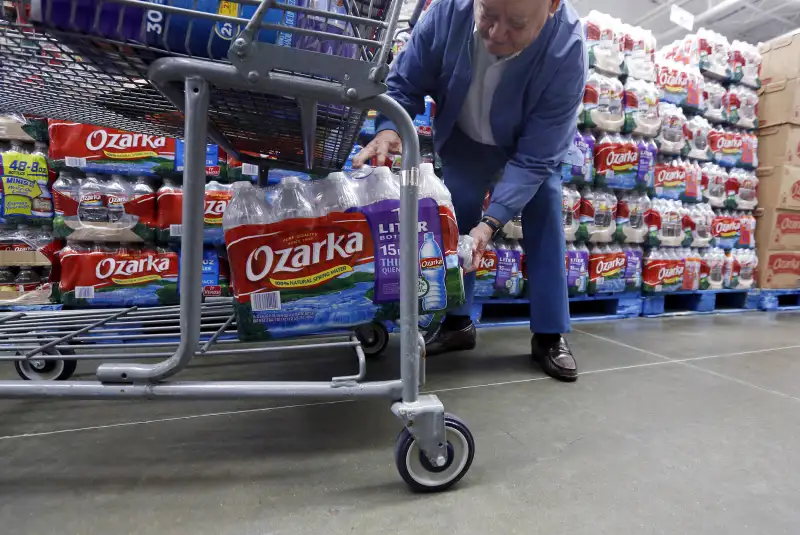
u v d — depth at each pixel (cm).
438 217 82
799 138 274
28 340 95
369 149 95
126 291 152
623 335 192
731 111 269
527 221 135
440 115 131
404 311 69
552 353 132
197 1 59
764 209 283
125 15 57
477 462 80
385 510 65
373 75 62
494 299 205
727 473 78
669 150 242
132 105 86
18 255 147
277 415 98
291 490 69
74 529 59
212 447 83
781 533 62
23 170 147
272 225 79
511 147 131
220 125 96
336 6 66
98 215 151
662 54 286
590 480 75
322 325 81
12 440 84
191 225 64
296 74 66
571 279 215
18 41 61
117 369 67
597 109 213
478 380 126
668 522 64
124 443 84
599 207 221
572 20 110
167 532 59
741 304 281
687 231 250
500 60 110
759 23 521
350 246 81
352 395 70
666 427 97
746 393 120
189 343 66
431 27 116
